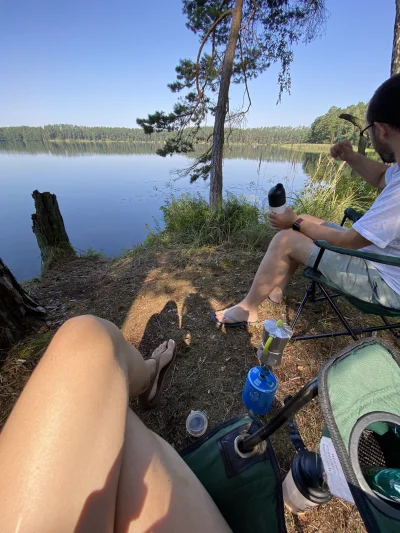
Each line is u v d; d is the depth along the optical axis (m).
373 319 1.91
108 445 0.61
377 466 0.54
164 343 1.53
